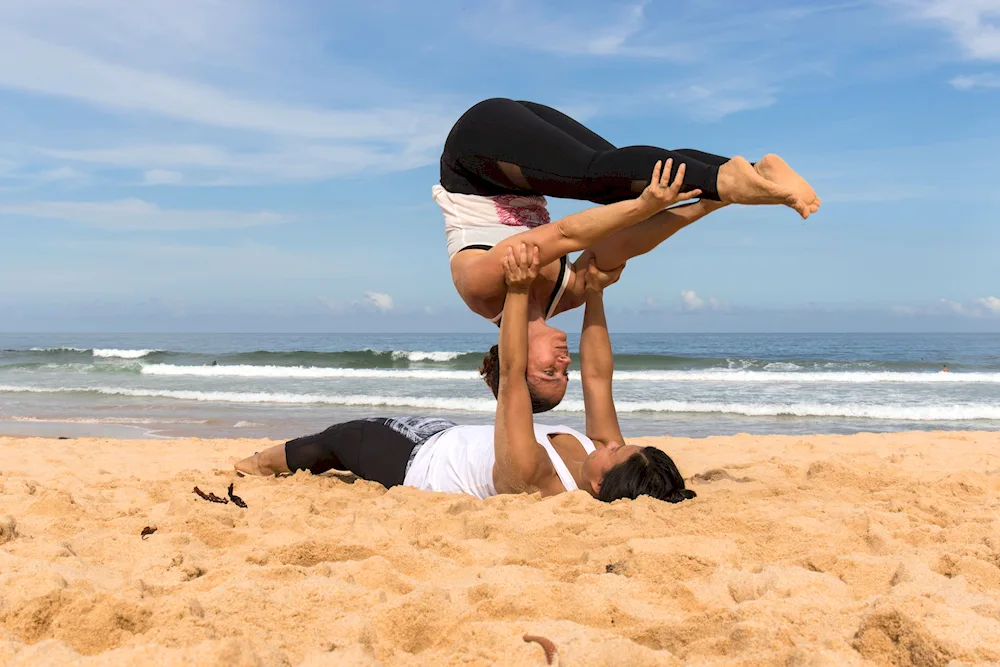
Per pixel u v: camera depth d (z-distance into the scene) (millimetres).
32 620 1833
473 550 2893
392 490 4090
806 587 2232
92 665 1449
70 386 18859
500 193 3594
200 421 12062
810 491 4191
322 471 4922
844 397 15664
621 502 3641
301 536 3078
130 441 8047
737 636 1830
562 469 3943
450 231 3656
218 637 1763
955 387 17641
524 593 2178
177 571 2512
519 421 3713
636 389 17266
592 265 3729
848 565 2529
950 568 2551
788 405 14133
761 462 5730
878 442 7504
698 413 13711
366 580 2395
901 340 78250
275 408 14305
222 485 4605
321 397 15711
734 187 2824
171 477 5062
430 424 4441
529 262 3287
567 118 3609
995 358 36531
